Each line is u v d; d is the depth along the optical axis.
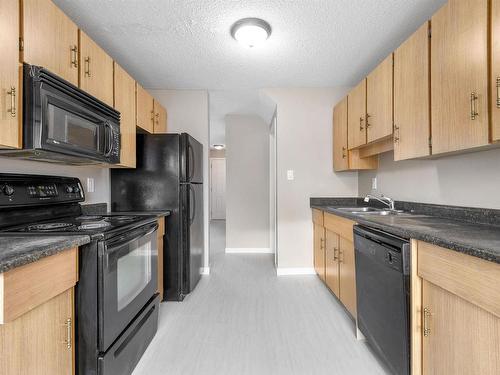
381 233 1.45
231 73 2.75
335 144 3.04
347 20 1.87
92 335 1.20
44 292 0.95
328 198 3.15
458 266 0.95
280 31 2.00
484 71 1.12
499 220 1.37
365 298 1.64
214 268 3.46
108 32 2.01
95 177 2.27
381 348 1.43
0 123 1.05
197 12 1.78
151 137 2.47
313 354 1.67
